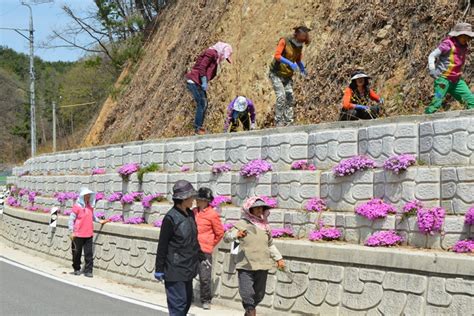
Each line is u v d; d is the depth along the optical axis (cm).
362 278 864
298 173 1085
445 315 753
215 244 1109
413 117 926
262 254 912
